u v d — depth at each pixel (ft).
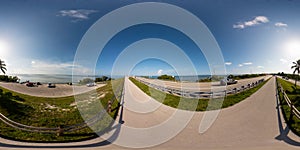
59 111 56.08
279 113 48.29
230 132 33.78
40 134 32.53
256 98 72.43
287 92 94.53
